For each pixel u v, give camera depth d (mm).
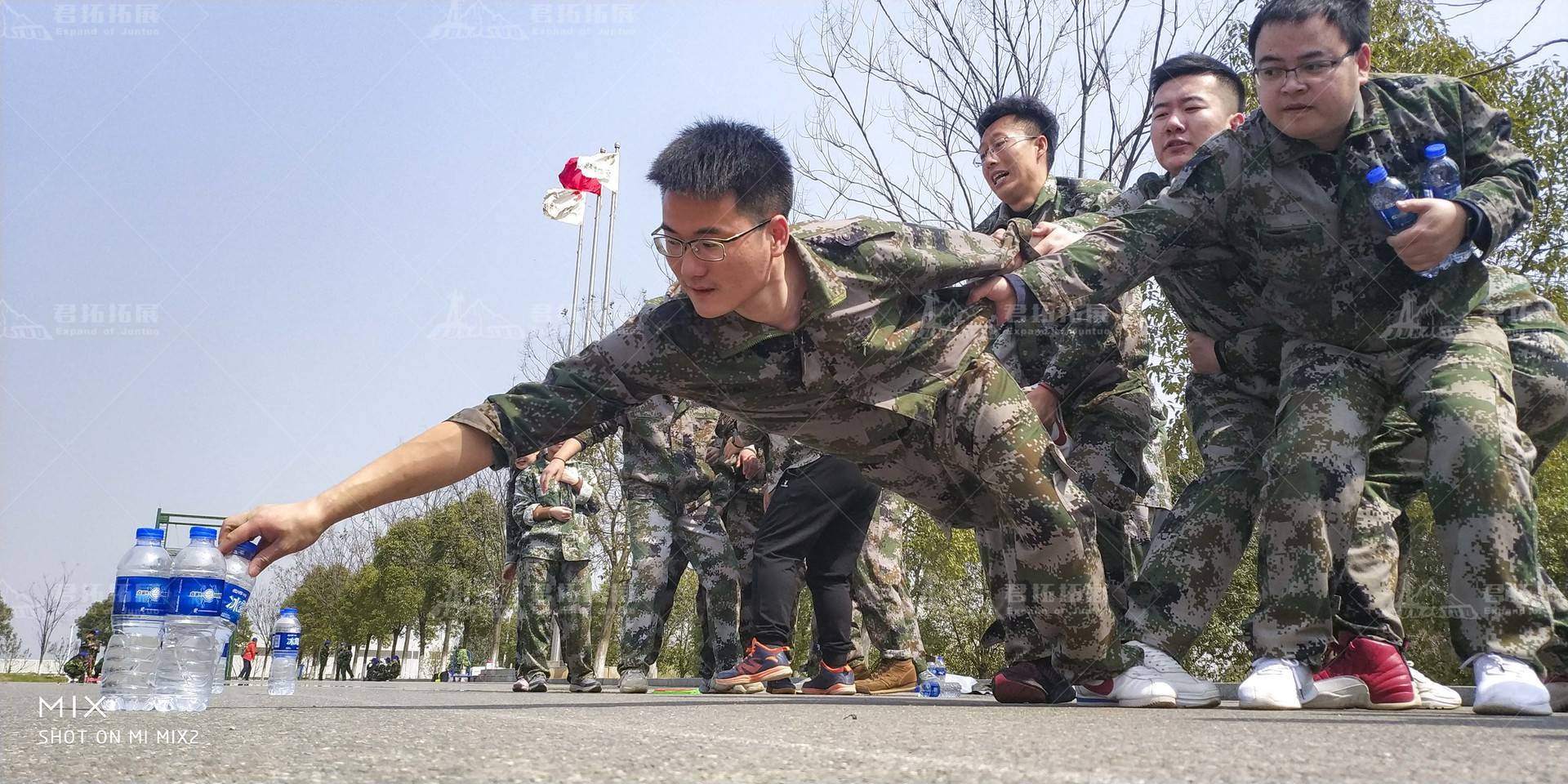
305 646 40812
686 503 5734
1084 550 2924
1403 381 2980
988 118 4414
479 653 38500
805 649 12742
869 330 2727
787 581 4852
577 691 6996
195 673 2990
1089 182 4316
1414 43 8945
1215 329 3420
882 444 2967
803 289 2668
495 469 2689
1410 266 2752
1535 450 3104
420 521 37406
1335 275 2959
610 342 2740
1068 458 3975
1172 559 3250
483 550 26719
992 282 2947
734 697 4422
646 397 2826
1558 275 8641
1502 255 8766
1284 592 2918
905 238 2777
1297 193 2963
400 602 36469
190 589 2908
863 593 5863
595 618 28219
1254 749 1556
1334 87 2848
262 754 1524
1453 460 2742
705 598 6246
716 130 2574
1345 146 2926
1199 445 3475
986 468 2883
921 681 6906
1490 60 8758
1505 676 2566
